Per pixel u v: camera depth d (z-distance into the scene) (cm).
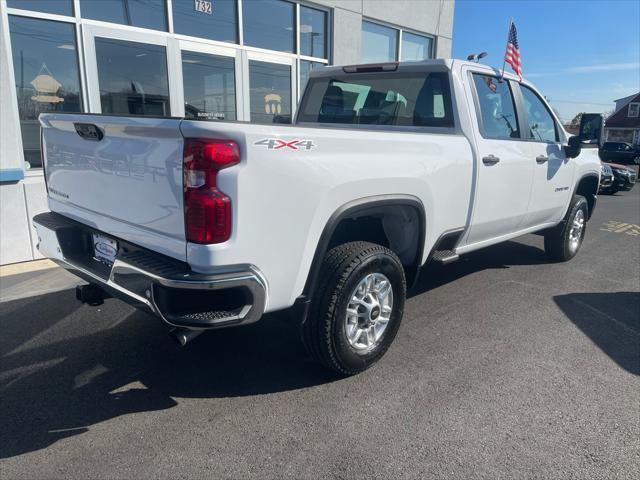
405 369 341
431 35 1114
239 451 257
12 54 560
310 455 254
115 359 353
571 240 605
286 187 256
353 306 314
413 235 359
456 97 393
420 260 367
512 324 419
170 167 243
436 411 293
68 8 592
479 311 446
